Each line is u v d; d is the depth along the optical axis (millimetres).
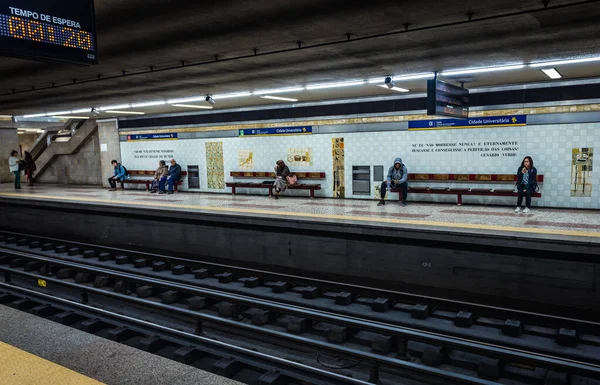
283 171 14781
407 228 9000
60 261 11359
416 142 12914
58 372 3650
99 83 10445
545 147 11219
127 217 13859
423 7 5410
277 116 15297
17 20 4340
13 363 3803
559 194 11211
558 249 7574
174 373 4297
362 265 9766
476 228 8742
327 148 14445
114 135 19969
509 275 8148
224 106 15898
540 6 5348
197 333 7176
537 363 5285
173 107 15852
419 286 9102
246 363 5875
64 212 15680
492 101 11719
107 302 9406
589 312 7496
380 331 6434
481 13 5613
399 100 13023
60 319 7836
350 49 7379
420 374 5879
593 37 6645
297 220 10391
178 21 5957
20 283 11117
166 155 18406
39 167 23766
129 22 5965
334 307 8188
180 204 13984
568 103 10812
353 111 13805
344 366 6293
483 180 12047
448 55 7848
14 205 17531
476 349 5680
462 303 7520
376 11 5559
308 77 9977
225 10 5531
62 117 19734
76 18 4816
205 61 8227
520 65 8641
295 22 6012
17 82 10312
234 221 11383
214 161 17062
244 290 9352
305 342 6352
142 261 11656
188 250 12586
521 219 9695
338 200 13922
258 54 7641
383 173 13523
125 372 4363
